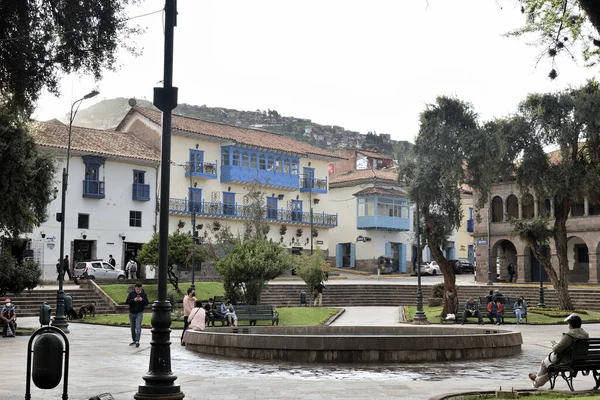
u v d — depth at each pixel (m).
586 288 47.62
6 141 25.64
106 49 16.23
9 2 15.23
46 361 9.07
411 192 36.56
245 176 64.62
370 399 11.98
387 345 17.77
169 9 11.16
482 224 59.00
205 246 46.84
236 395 12.39
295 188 69.44
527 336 27.98
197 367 16.75
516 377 15.23
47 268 50.97
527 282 56.16
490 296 37.91
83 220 53.47
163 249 10.56
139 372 15.61
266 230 55.66
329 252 77.19
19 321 33.44
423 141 36.34
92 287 42.47
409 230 76.38
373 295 50.22
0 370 15.73
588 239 52.59
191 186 60.62
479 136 35.69
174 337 26.03
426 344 17.98
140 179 57.31
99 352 20.23
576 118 39.91
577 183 39.72
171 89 11.03
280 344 18.06
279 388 13.27
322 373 15.69
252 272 36.84
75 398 11.73
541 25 13.98
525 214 57.47
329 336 17.78
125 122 62.69
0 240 30.17
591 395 11.96
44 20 15.77
